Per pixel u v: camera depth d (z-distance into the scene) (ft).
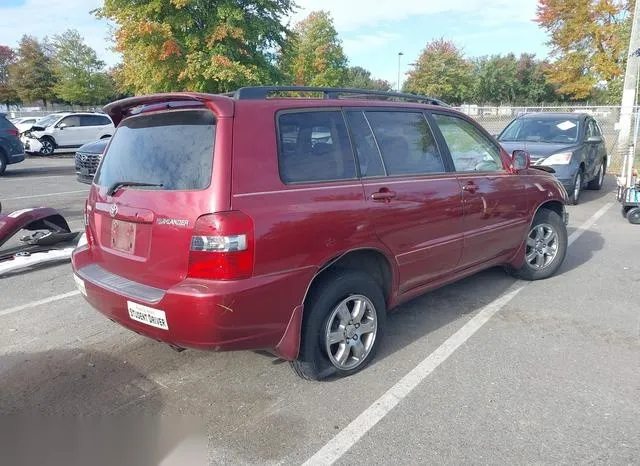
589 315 14.96
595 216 29.48
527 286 17.54
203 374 11.77
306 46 138.31
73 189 40.68
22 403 10.60
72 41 126.93
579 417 9.93
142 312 9.73
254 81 65.92
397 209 11.91
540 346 13.00
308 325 10.59
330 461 8.78
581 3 85.20
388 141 12.48
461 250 14.15
